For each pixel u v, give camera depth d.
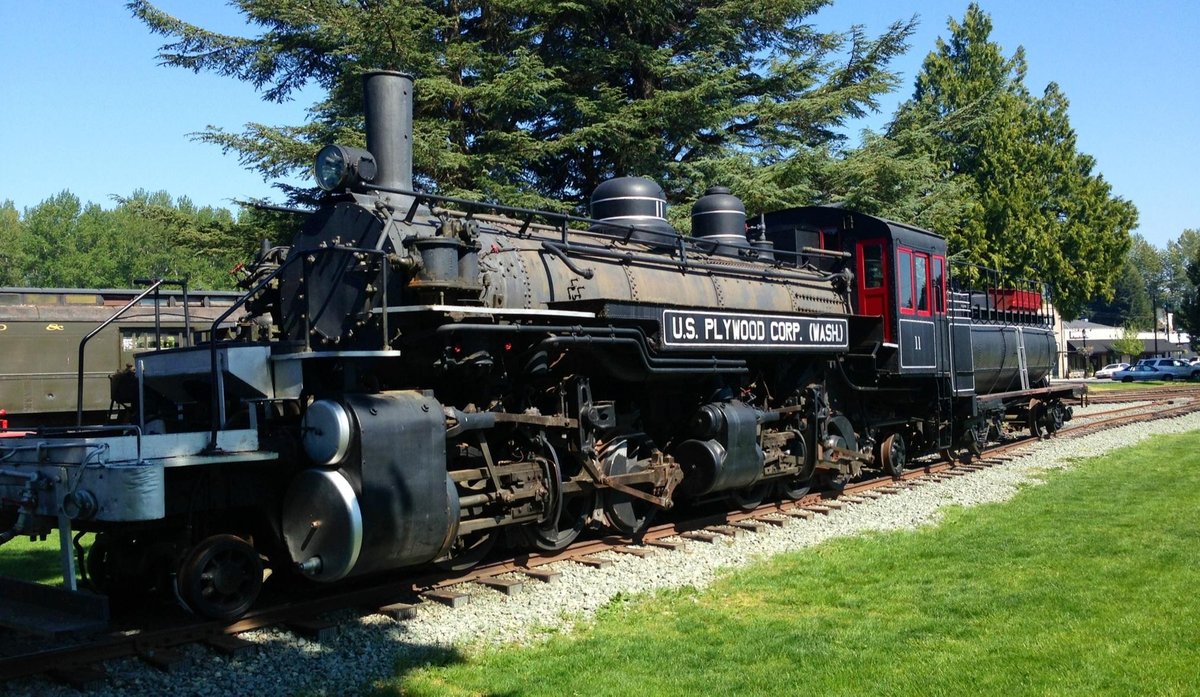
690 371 9.91
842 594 7.73
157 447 6.57
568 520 9.59
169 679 5.84
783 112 22.97
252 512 7.62
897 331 13.74
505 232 9.34
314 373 7.79
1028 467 15.69
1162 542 9.20
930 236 15.41
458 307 7.54
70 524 6.50
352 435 6.86
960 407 16.78
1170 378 55.56
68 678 5.71
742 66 23.77
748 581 8.22
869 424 14.17
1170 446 18.12
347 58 19.33
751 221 15.09
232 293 20.34
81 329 17.92
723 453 10.40
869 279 14.13
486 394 8.54
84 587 7.70
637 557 9.17
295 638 6.66
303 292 8.32
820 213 14.52
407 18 18.12
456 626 6.95
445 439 7.71
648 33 23.34
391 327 7.88
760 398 12.16
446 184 19.83
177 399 8.41
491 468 8.19
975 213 37.66
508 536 8.89
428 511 7.20
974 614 7.00
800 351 11.60
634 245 11.19
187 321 8.53
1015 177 38.41
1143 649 6.02
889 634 6.56
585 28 22.19
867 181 22.09
